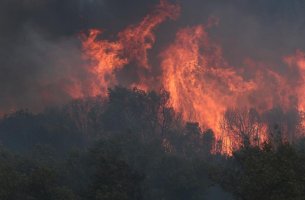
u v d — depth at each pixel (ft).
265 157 294.87
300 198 261.85
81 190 504.43
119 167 502.38
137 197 506.07
